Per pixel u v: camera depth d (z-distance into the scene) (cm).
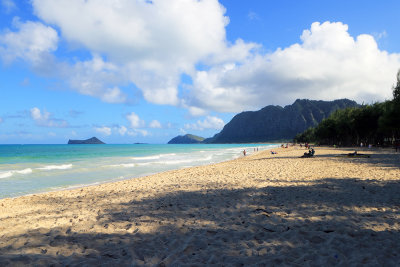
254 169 1739
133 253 373
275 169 1669
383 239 409
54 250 391
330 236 424
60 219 607
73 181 1602
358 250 368
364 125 5738
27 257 351
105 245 412
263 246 392
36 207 823
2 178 1725
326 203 674
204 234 459
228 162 2852
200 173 1677
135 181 1427
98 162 3136
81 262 340
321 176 1225
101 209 711
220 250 381
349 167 1592
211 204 722
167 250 387
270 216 567
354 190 845
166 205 724
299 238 420
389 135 5528
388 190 830
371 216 545
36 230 498
